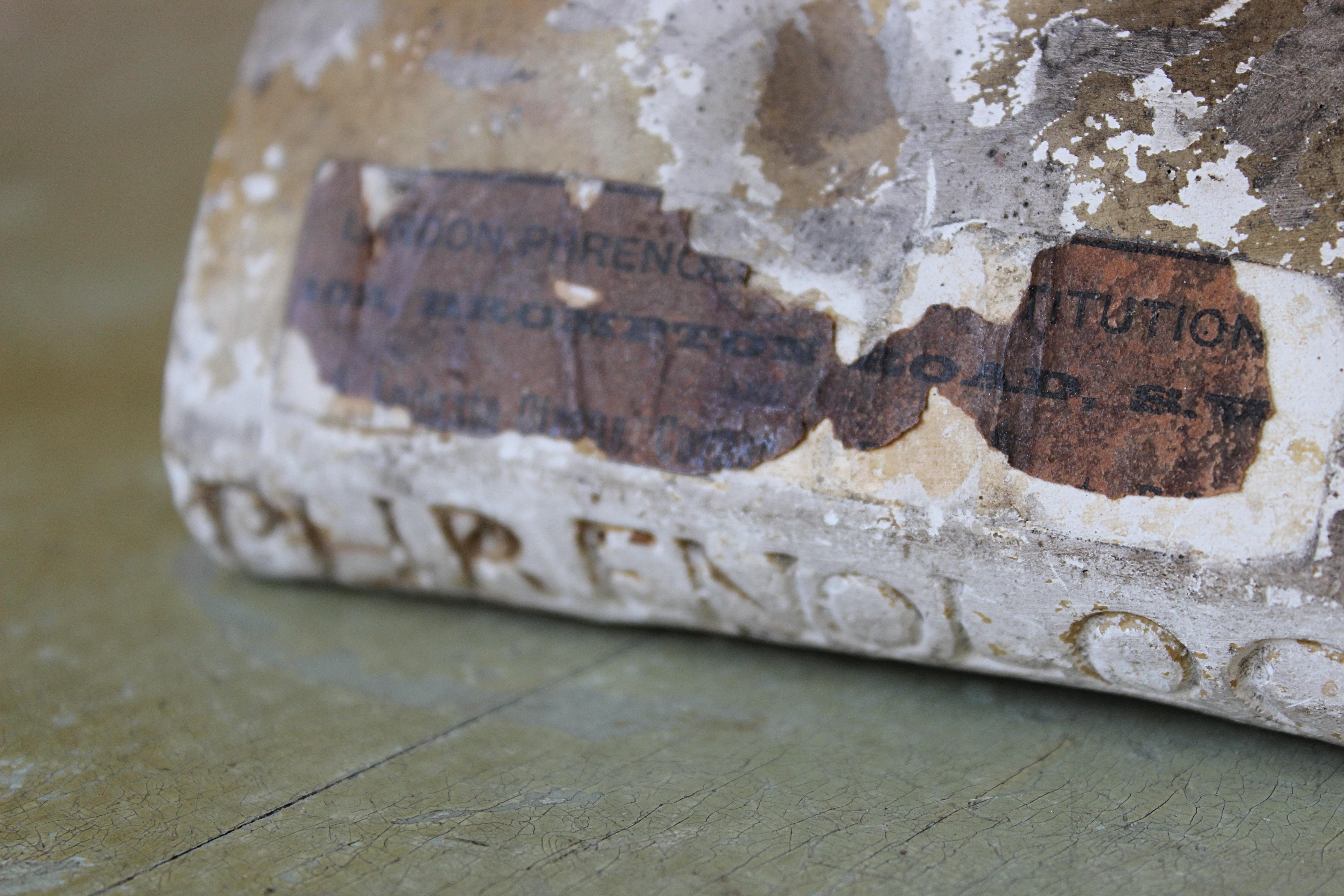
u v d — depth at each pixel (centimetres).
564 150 20
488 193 21
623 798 19
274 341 21
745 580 20
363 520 21
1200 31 19
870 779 20
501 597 22
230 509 22
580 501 20
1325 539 19
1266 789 19
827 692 21
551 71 21
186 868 19
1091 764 20
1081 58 19
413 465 21
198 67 45
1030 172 19
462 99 21
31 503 25
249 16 48
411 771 20
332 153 21
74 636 22
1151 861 19
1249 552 19
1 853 19
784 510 20
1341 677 19
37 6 49
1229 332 19
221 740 20
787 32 20
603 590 21
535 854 19
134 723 20
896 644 20
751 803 19
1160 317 19
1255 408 19
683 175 20
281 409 21
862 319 20
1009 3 20
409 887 19
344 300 21
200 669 21
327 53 21
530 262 20
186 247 36
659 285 20
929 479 19
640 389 20
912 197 20
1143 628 19
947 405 19
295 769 20
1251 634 19
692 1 20
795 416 20
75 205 38
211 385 21
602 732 20
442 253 21
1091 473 19
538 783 20
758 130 20
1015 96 20
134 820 19
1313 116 19
